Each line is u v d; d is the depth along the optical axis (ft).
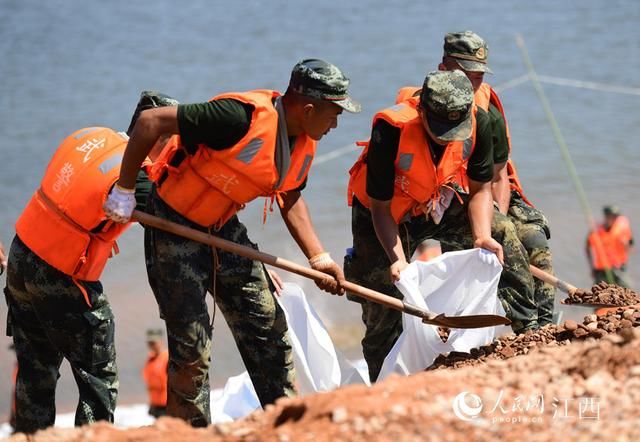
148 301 160.35
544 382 42.37
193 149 52.37
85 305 55.93
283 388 56.65
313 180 208.44
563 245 177.58
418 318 58.54
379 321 64.13
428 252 128.36
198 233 53.11
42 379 57.82
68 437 42.50
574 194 200.95
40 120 255.29
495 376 43.47
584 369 42.88
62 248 54.75
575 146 226.99
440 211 61.31
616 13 355.56
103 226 54.65
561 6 370.73
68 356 56.54
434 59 302.25
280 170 52.54
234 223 55.98
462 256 59.93
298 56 313.53
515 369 44.06
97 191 53.88
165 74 299.38
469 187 61.36
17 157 226.79
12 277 56.54
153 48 328.70
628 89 268.00
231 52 320.70
